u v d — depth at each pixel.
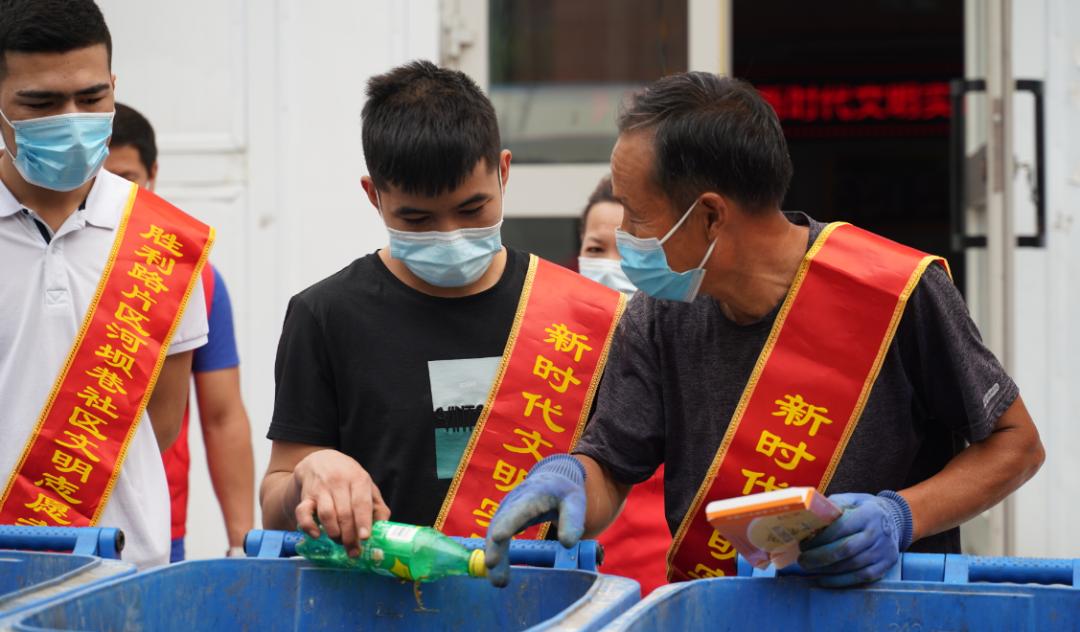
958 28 9.79
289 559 1.96
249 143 4.46
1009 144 3.99
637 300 2.34
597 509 2.16
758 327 2.20
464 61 4.70
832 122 10.41
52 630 1.58
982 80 4.25
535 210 4.73
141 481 2.74
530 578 1.89
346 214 4.44
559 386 2.48
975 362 2.09
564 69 4.69
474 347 2.47
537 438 2.46
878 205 10.58
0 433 2.63
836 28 9.90
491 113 2.46
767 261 2.16
